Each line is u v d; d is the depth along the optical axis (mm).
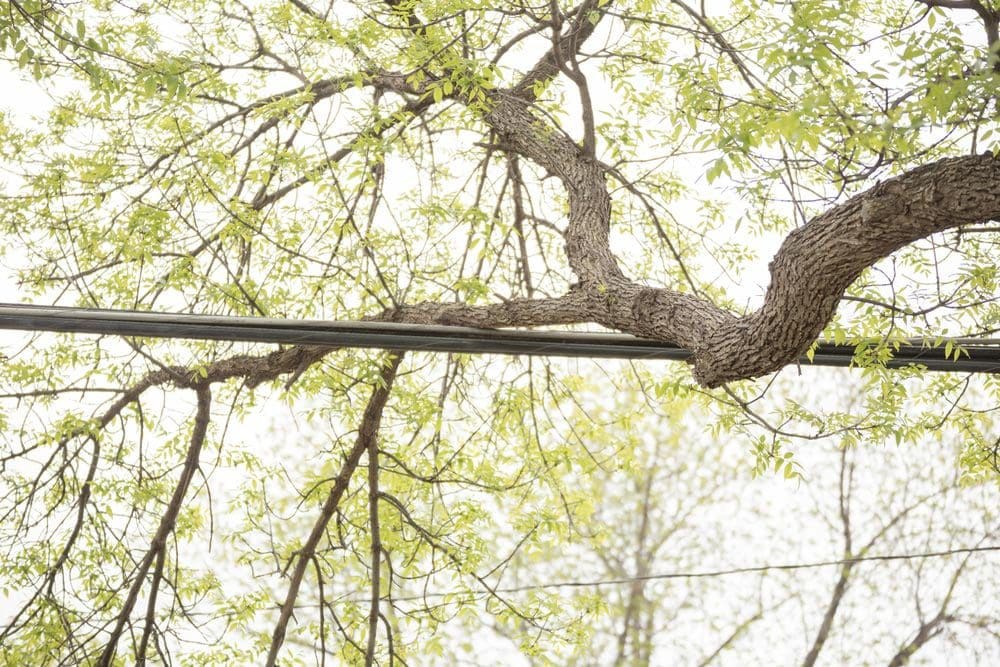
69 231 7844
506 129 7742
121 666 9164
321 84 8258
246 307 7719
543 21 6785
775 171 4906
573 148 7520
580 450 10734
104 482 8828
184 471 9055
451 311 7105
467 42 7527
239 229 7324
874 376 6215
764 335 5035
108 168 7863
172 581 9469
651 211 8266
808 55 4273
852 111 4777
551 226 9359
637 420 10500
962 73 4266
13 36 5383
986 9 4508
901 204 4316
